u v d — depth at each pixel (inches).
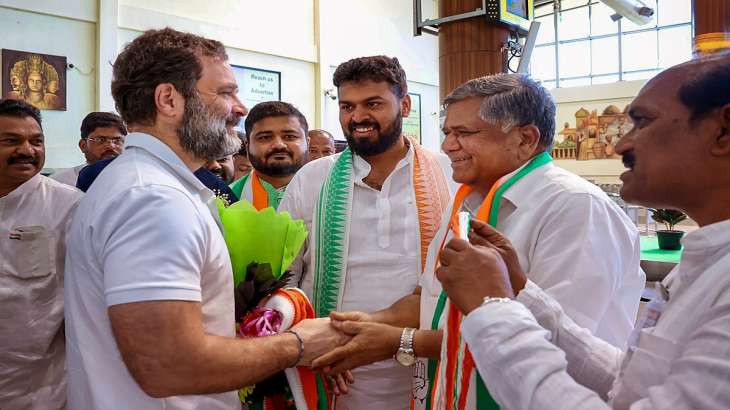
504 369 30.5
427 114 449.1
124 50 49.3
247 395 58.0
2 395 76.9
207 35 298.5
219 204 57.3
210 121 48.1
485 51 154.9
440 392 48.8
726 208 29.4
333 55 368.2
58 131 240.2
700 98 28.6
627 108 32.5
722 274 28.1
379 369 68.7
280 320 53.8
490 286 33.6
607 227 50.9
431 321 59.2
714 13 134.8
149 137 46.4
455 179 56.5
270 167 98.8
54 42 238.7
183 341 40.0
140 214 40.4
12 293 76.9
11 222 79.6
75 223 44.9
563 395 28.5
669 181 29.9
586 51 585.6
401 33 423.2
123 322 39.1
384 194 72.1
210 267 45.3
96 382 42.5
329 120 365.7
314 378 58.4
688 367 26.0
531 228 52.2
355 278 70.7
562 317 40.4
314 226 73.3
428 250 63.9
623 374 33.3
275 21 336.8
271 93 335.6
